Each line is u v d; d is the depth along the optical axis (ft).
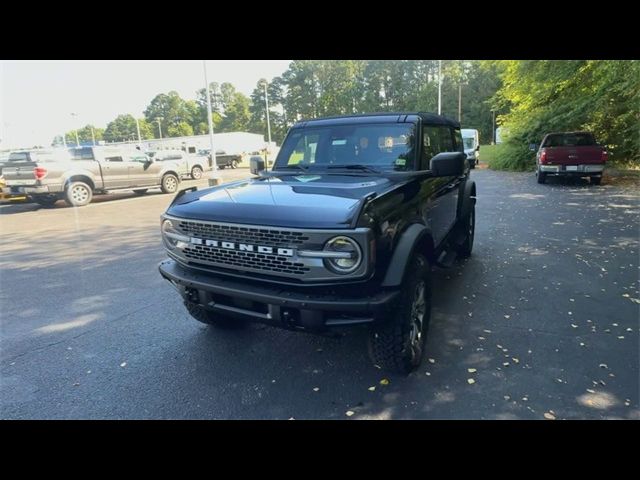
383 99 258.78
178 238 10.75
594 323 13.51
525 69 59.16
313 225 8.73
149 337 13.67
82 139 419.33
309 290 9.14
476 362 11.43
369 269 8.63
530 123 67.87
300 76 268.82
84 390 10.83
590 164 46.11
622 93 48.70
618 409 9.39
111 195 56.03
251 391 10.55
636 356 11.50
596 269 18.74
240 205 9.96
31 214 40.83
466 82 229.45
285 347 12.69
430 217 13.01
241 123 348.38
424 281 11.26
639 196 37.96
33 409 10.12
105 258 23.98
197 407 10.00
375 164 13.26
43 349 13.10
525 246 22.98
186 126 367.45
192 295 10.62
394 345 10.22
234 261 9.82
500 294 16.15
